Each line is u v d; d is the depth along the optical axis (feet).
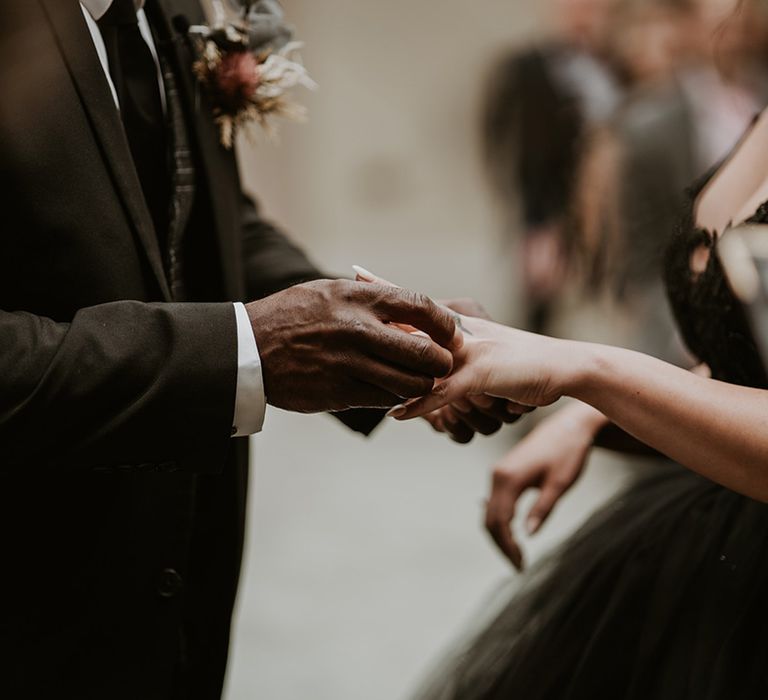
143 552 5.57
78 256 5.12
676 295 6.21
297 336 4.89
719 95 14.83
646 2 15.60
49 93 5.10
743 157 6.14
